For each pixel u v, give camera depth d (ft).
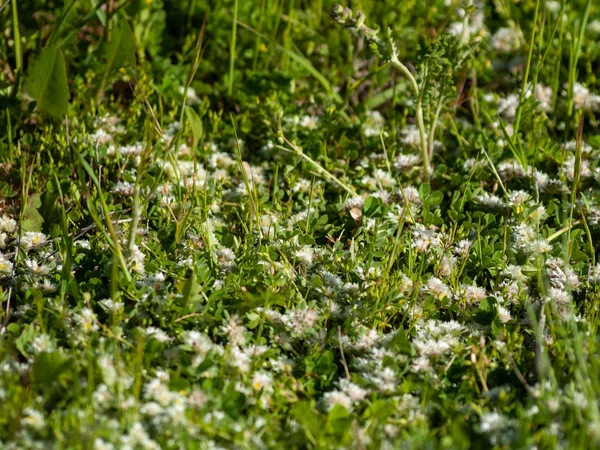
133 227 2.77
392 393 2.62
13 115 3.19
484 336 2.75
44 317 2.71
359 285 2.81
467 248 2.92
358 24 3.01
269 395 2.61
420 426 2.54
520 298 2.81
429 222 2.97
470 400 2.61
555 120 3.32
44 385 2.57
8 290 2.79
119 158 3.12
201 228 2.89
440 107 3.11
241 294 2.74
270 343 2.73
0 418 2.49
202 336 2.66
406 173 3.15
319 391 2.66
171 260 2.88
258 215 2.90
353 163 3.21
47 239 2.92
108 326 2.70
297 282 2.83
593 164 3.11
